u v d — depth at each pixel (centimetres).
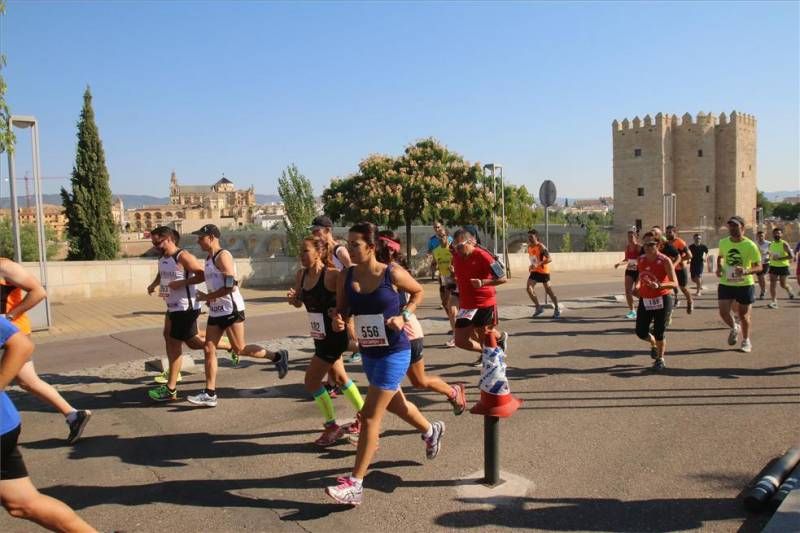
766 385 737
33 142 1329
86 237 3148
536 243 1330
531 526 403
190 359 872
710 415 625
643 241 813
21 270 507
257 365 893
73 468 516
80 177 3123
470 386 760
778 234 1474
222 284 676
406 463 511
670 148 8012
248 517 423
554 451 531
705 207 7981
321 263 548
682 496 442
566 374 811
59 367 923
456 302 1005
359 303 444
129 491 469
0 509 445
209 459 532
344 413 655
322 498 451
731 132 8044
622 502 434
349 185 2584
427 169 2536
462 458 520
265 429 609
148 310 1587
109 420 645
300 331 1241
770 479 435
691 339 1052
